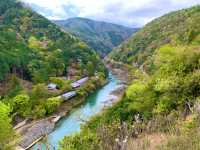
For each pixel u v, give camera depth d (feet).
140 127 92.48
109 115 172.76
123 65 608.60
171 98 148.66
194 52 175.11
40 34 565.53
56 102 298.15
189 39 312.09
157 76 185.88
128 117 160.15
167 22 651.66
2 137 135.95
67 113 295.28
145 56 546.67
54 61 444.14
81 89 366.02
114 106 184.96
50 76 408.26
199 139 61.98
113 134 92.63
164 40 538.88
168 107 145.28
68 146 106.83
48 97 329.11
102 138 93.40
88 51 564.30
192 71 165.58
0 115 136.05
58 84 378.94
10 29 526.16
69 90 370.94
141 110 163.63
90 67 476.54
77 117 268.82
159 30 643.04
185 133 68.80
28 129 242.17
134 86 189.78
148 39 640.58
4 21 563.07
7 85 329.52
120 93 363.35
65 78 428.15
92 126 165.68
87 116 255.91
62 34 592.60
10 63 368.07
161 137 74.79
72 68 476.54
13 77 334.65
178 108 136.15
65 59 484.74
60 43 544.21
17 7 624.18
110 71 585.63
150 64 379.55
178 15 651.25
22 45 460.55
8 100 278.46
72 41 581.94
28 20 590.55
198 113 85.20
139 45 646.74
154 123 91.25
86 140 106.22
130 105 171.32
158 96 168.45
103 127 103.55
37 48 487.20
